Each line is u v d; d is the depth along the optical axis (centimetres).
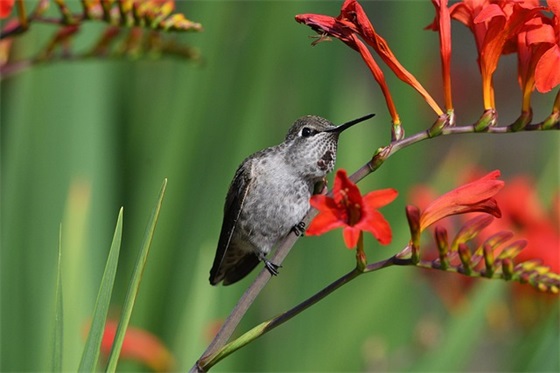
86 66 951
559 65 430
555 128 446
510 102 1598
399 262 439
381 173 1078
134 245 952
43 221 905
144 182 976
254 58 1019
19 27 634
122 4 635
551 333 835
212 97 1005
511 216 812
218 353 420
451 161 1020
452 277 921
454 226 914
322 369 967
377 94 1422
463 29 1620
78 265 766
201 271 786
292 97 1083
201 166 995
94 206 935
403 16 1114
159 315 934
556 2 443
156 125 1002
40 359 853
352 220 405
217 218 989
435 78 1438
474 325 837
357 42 458
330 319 1000
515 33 450
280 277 1013
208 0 1011
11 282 874
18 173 902
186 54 719
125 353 805
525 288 836
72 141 936
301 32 1071
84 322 777
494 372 916
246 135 1011
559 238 794
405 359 985
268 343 976
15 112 927
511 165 1558
